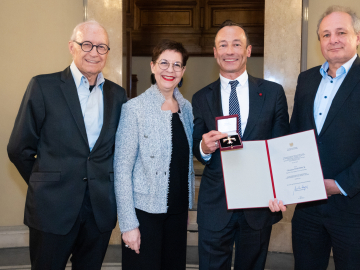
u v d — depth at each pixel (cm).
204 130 183
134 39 657
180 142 178
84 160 167
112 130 177
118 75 327
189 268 271
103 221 171
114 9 324
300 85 197
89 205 172
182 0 643
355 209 169
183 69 181
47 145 166
